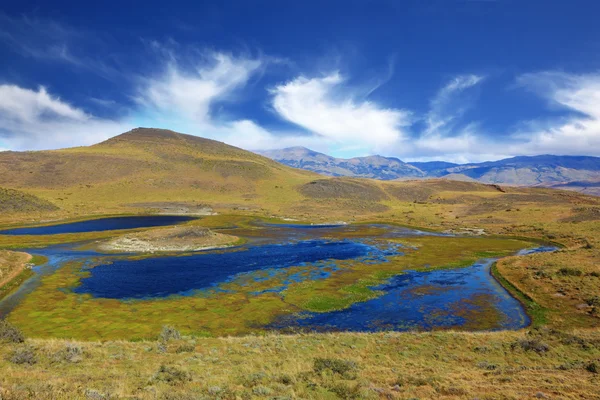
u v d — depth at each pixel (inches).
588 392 579.2
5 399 432.8
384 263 2488.9
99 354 831.7
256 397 519.8
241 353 885.8
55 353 789.2
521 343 969.5
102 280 1996.8
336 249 3063.5
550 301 1584.6
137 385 581.9
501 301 1669.5
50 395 462.3
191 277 2086.6
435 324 1387.8
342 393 552.1
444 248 3127.5
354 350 941.8
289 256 2738.7
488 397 550.3
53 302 1604.3
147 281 1991.9
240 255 2770.7
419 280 2048.5
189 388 569.6
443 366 802.2
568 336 1032.2
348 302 1647.4
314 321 1419.8
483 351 935.7
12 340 907.4
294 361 796.6
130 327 1321.4
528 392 574.9
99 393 484.4
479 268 2368.4
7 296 1689.2
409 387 610.2
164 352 886.4
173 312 1501.0
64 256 2620.6
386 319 1443.2
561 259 2247.8
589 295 1556.3
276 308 1563.7
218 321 1406.3
